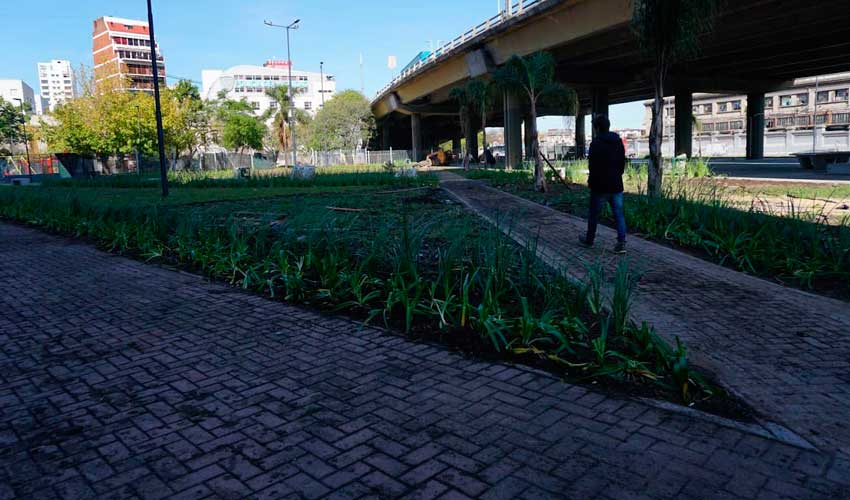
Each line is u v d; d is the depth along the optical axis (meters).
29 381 4.39
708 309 5.77
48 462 3.19
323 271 6.86
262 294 7.00
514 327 4.90
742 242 8.19
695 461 3.06
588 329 5.05
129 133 47.16
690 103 49.50
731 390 3.92
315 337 5.29
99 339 5.38
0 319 6.17
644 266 7.69
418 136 73.00
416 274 5.96
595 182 8.53
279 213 13.16
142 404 3.92
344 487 2.88
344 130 82.12
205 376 4.41
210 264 8.46
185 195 22.53
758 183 19.11
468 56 43.88
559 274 5.84
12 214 16.89
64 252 10.48
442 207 15.17
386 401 3.88
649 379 4.07
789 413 3.59
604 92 45.84
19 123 84.75
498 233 6.93
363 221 12.00
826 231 8.25
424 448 3.24
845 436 3.31
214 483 2.94
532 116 19.23
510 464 3.06
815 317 5.48
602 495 2.77
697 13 12.84
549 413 3.65
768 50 36.84
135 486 2.93
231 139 69.75
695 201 11.16
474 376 4.28
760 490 2.80
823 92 81.25
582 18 30.84
